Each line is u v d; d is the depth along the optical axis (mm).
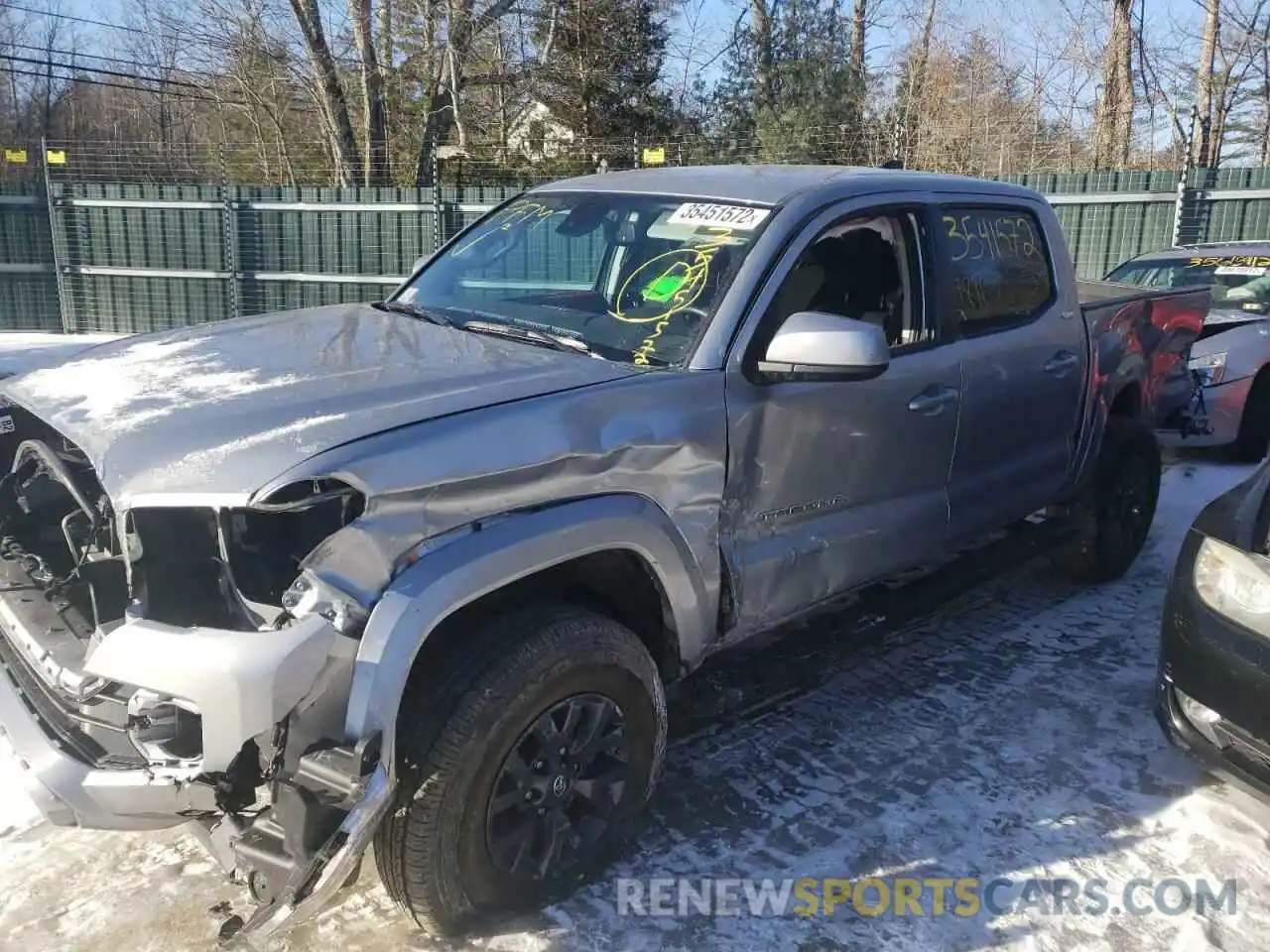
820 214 3396
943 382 3748
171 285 16844
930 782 3514
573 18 23469
